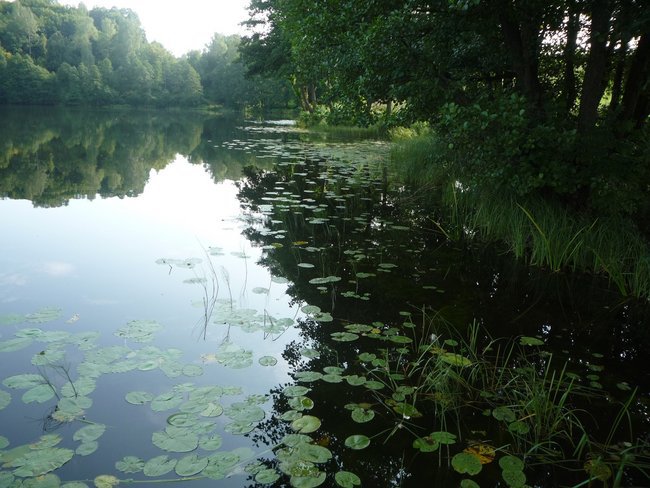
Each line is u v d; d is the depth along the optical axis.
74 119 30.83
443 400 2.67
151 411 2.39
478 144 5.83
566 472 2.18
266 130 25.92
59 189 8.34
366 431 2.38
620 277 4.59
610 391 2.91
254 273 4.53
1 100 54.25
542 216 5.77
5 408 2.35
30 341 2.96
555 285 4.70
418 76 6.76
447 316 3.84
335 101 9.01
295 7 11.54
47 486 1.84
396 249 5.55
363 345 3.26
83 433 2.18
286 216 6.81
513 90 7.01
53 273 4.27
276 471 2.03
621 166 5.36
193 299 3.84
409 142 14.00
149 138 19.94
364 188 9.06
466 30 6.84
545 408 2.53
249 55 30.66
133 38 71.06
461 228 6.54
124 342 3.06
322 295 4.11
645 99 6.77
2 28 59.81
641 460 2.29
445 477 2.08
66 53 63.81
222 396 2.57
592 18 5.67
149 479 1.93
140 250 5.07
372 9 7.02
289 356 3.03
